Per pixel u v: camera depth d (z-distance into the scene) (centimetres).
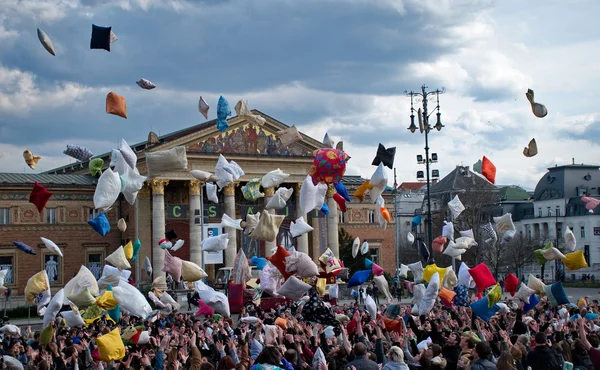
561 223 16250
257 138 11406
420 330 2953
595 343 2334
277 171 3212
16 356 2848
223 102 2895
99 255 11031
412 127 7656
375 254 13138
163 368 2436
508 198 17700
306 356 2530
